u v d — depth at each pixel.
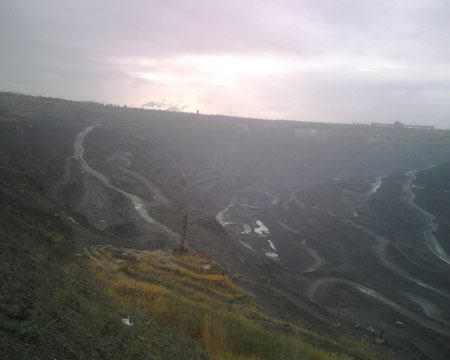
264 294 20.75
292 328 12.47
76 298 5.21
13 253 6.19
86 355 3.65
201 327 7.45
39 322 3.83
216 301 13.88
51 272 6.22
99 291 6.93
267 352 7.35
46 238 14.84
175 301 9.15
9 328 3.39
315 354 8.32
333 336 16.47
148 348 4.67
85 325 4.39
